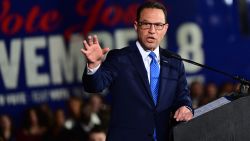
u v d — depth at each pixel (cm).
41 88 2136
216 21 2275
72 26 2153
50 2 2141
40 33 2136
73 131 1828
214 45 2269
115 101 793
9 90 2119
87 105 1861
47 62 2141
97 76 766
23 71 2131
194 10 2247
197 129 725
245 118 737
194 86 2117
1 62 2119
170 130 757
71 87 2145
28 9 2131
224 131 732
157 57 807
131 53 802
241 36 2289
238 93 787
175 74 812
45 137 1920
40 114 1964
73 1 2148
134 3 2180
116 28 2175
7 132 1981
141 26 789
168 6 2228
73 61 2150
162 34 796
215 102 776
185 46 2242
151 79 800
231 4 2289
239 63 2289
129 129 786
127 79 792
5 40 2123
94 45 755
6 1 2119
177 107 810
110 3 2167
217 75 2258
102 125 1585
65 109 2136
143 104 789
